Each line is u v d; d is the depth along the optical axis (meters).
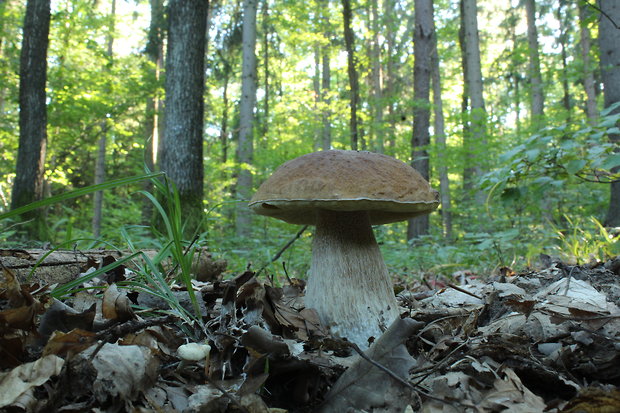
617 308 0.39
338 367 0.28
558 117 1.89
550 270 0.54
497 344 0.30
